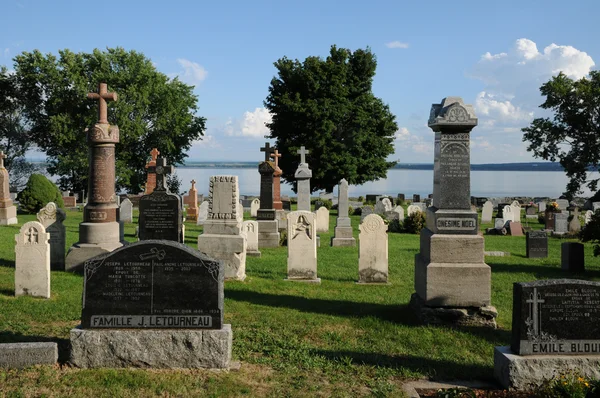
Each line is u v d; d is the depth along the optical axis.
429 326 9.59
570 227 28.11
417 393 6.77
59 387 6.43
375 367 7.58
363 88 52.16
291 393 6.58
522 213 42.88
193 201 33.47
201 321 7.11
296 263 14.16
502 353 7.00
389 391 6.75
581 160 52.53
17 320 9.39
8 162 54.03
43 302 10.82
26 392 6.28
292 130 49.69
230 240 13.93
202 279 7.12
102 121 15.67
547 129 52.97
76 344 6.98
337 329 9.39
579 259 16.73
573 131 53.16
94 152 15.40
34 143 54.81
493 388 6.93
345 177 49.62
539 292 6.84
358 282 14.07
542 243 20.05
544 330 6.85
